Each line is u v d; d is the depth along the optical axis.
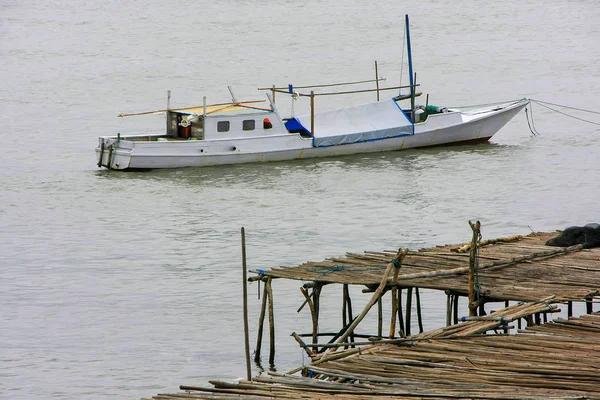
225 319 97.12
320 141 179.75
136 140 177.00
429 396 53.41
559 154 184.25
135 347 89.12
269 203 150.75
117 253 123.44
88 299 103.88
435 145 191.00
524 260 82.81
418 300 90.69
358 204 149.50
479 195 153.75
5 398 77.19
